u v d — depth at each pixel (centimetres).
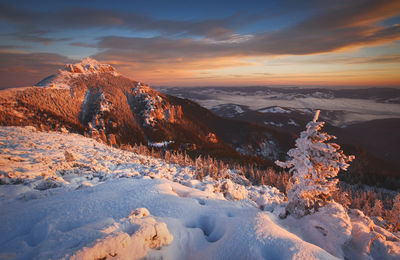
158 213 782
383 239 771
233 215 831
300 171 956
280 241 581
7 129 3092
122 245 493
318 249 571
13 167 1243
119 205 803
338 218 827
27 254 474
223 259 551
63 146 2452
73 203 782
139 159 2816
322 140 896
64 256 424
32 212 711
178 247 610
